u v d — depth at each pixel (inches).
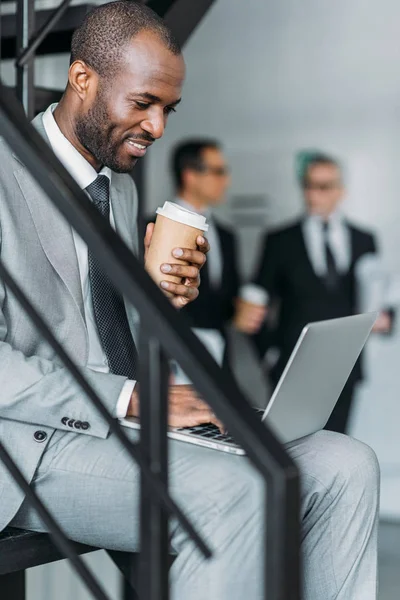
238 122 201.2
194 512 57.0
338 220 187.2
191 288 71.5
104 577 106.3
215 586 56.4
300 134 196.1
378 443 181.2
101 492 60.3
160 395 41.1
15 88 85.4
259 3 197.3
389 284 185.6
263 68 197.9
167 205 70.9
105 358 69.9
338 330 63.0
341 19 191.6
